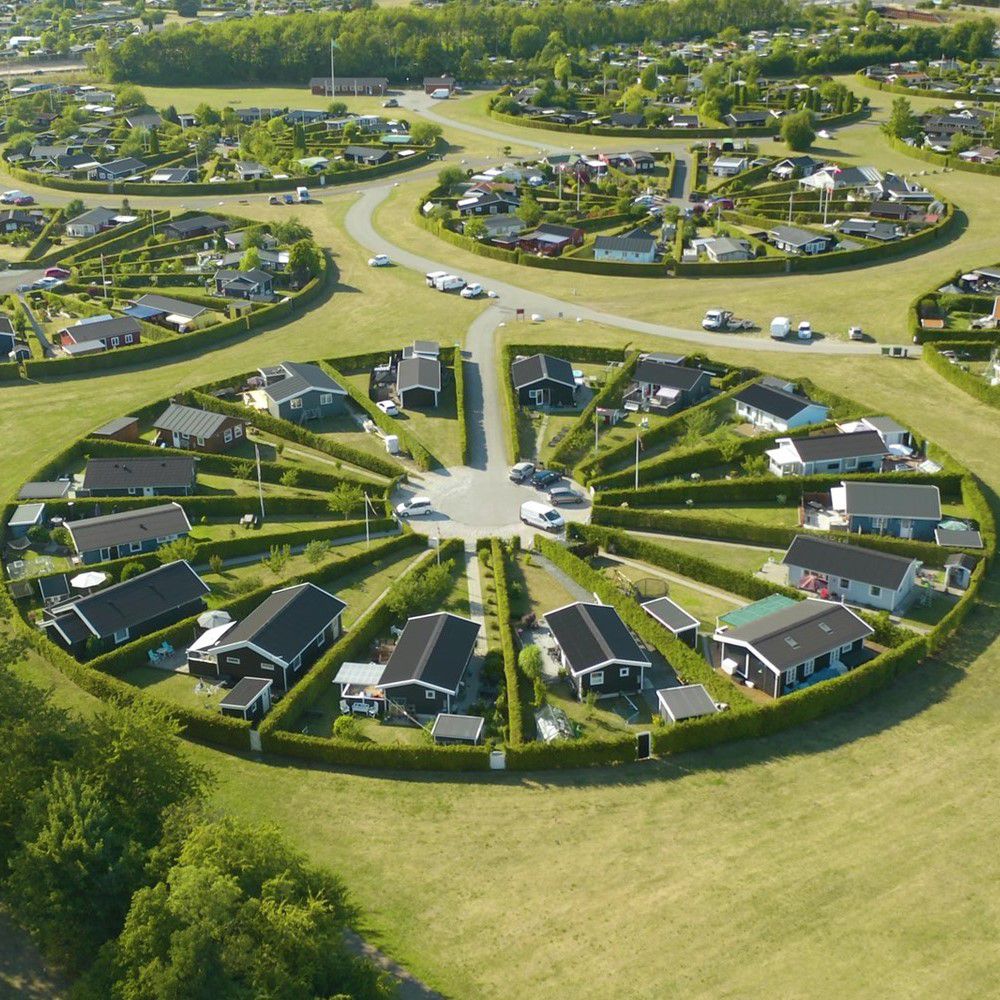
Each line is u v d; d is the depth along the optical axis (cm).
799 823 8712
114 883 7238
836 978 7294
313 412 16225
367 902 7975
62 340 19138
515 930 7744
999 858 8294
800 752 9562
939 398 16412
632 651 10462
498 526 13425
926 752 9500
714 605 11831
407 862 8375
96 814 7450
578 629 10719
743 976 7331
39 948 7425
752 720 9700
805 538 12131
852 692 10112
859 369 17450
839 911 7838
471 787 9225
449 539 12825
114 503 13550
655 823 8762
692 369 16538
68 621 11019
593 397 16762
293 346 19075
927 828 8612
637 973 7375
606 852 8456
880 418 15150
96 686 10294
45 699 8744
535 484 14225
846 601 11788
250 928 6781
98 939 7250
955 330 18388
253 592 11700
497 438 15575
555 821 8806
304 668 10825
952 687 10381
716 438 14925
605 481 13912
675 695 10000
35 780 8025
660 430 15162
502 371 17388
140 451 14875
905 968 7362
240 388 17188
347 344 19075
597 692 10356
